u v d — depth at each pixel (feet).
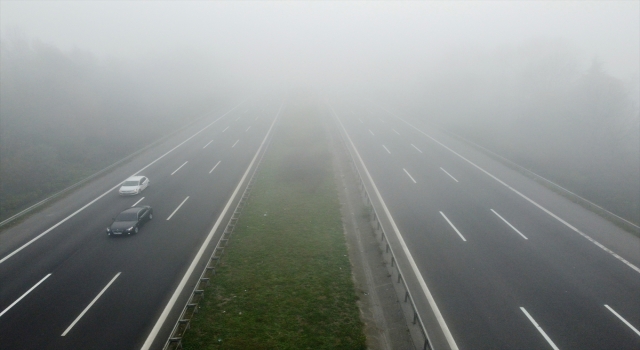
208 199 96.78
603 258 64.49
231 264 64.08
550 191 99.19
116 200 96.94
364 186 97.66
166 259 66.49
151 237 75.20
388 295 55.62
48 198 97.25
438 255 65.87
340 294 55.62
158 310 52.21
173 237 75.25
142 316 50.90
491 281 57.67
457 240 71.41
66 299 54.65
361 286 58.49
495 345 44.42
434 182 105.91
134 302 53.93
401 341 46.39
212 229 78.84
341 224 81.15
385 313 52.11
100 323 49.37
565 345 44.24
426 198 93.66
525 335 45.91
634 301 52.54
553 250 67.36
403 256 65.72
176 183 109.60
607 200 98.99
